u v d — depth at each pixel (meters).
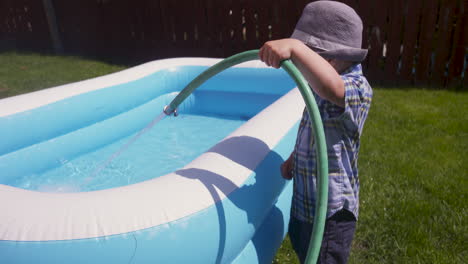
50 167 2.82
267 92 3.59
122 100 3.34
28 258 1.03
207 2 5.87
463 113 3.83
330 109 1.21
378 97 4.39
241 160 1.51
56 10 7.47
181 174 1.33
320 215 1.05
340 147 1.23
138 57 6.88
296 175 1.37
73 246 1.04
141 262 1.10
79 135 3.01
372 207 2.34
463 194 2.44
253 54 1.28
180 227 1.16
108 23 6.98
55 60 6.88
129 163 2.90
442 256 1.93
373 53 5.06
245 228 1.43
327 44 1.20
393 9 4.79
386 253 1.99
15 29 8.12
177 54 6.46
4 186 1.24
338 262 1.32
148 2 6.38
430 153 3.01
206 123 3.66
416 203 2.35
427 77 4.90
